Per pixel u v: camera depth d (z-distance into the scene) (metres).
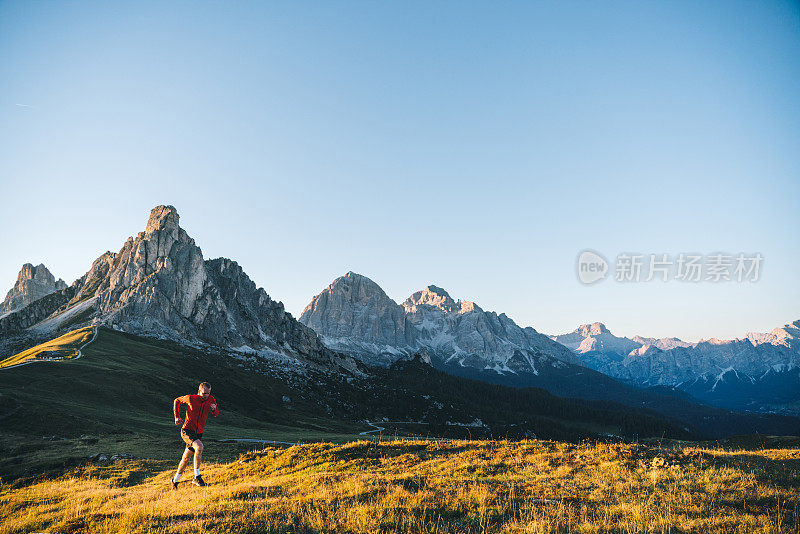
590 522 11.01
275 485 16.80
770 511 11.79
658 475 15.74
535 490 14.34
